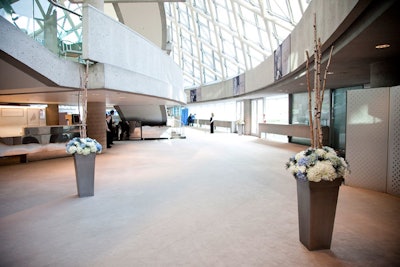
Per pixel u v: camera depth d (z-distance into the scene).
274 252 3.26
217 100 25.11
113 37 7.43
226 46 22.78
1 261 3.07
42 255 3.20
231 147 14.15
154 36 17.17
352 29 5.12
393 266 2.96
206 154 11.66
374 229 3.90
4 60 5.45
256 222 4.18
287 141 17.20
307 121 15.66
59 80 6.38
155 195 5.64
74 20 7.17
